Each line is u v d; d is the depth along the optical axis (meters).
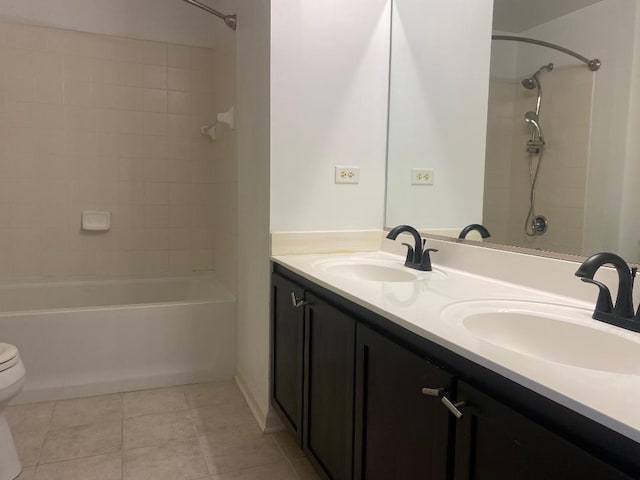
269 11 1.88
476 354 0.78
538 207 1.39
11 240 2.78
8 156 2.73
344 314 1.31
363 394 1.21
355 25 2.02
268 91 1.91
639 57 1.10
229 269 2.74
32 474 1.65
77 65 2.83
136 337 2.38
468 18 1.72
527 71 1.45
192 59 3.07
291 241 1.96
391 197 2.10
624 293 0.98
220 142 2.91
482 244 1.58
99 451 1.81
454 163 1.76
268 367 2.01
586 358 0.98
